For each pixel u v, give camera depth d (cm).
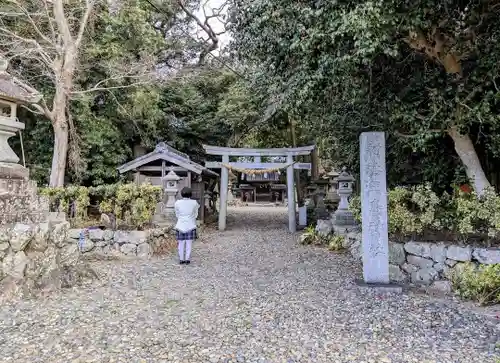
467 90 439
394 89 524
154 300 403
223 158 1147
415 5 356
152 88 1088
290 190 1130
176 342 290
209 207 1500
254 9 427
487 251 400
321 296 421
